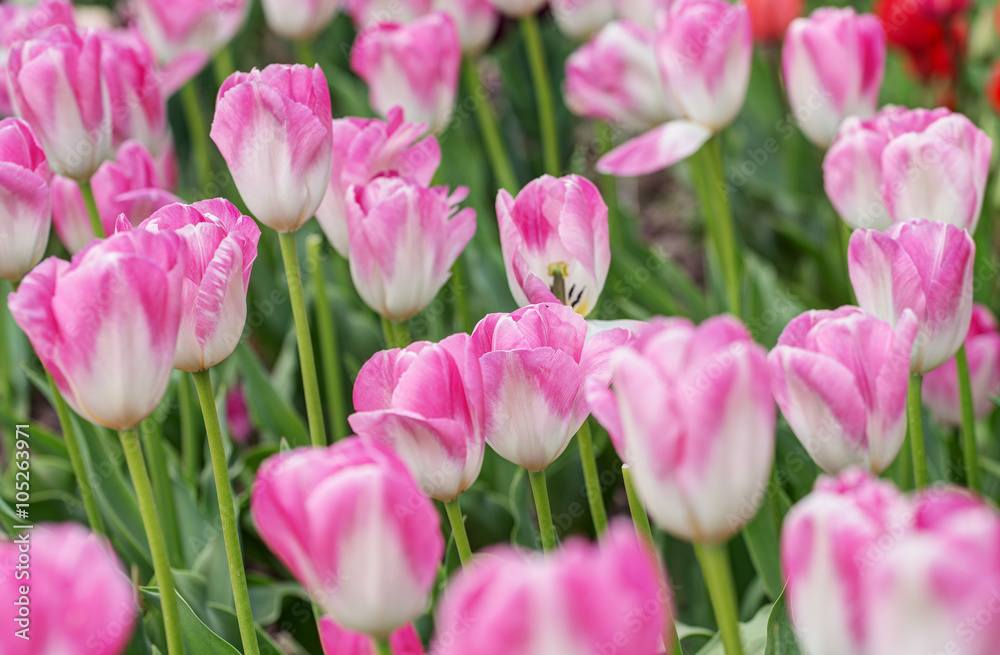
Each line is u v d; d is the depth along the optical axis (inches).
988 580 45.7
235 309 55.2
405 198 58.8
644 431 50.3
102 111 63.0
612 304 75.2
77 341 52.9
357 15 85.6
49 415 99.0
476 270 75.9
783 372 54.2
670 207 128.6
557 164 89.5
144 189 65.9
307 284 78.2
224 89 57.8
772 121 105.4
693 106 69.2
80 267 52.7
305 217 58.4
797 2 97.2
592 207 59.0
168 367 53.7
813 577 49.2
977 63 97.0
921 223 56.4
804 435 54.6
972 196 60.6
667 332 50.3
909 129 62.4
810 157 104.8
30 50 62.3
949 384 65.8
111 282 52.7
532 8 85.5
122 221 54.7
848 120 63.1
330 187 60.8
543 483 55.4
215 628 62.9
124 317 52.9
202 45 83.7
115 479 66.4
